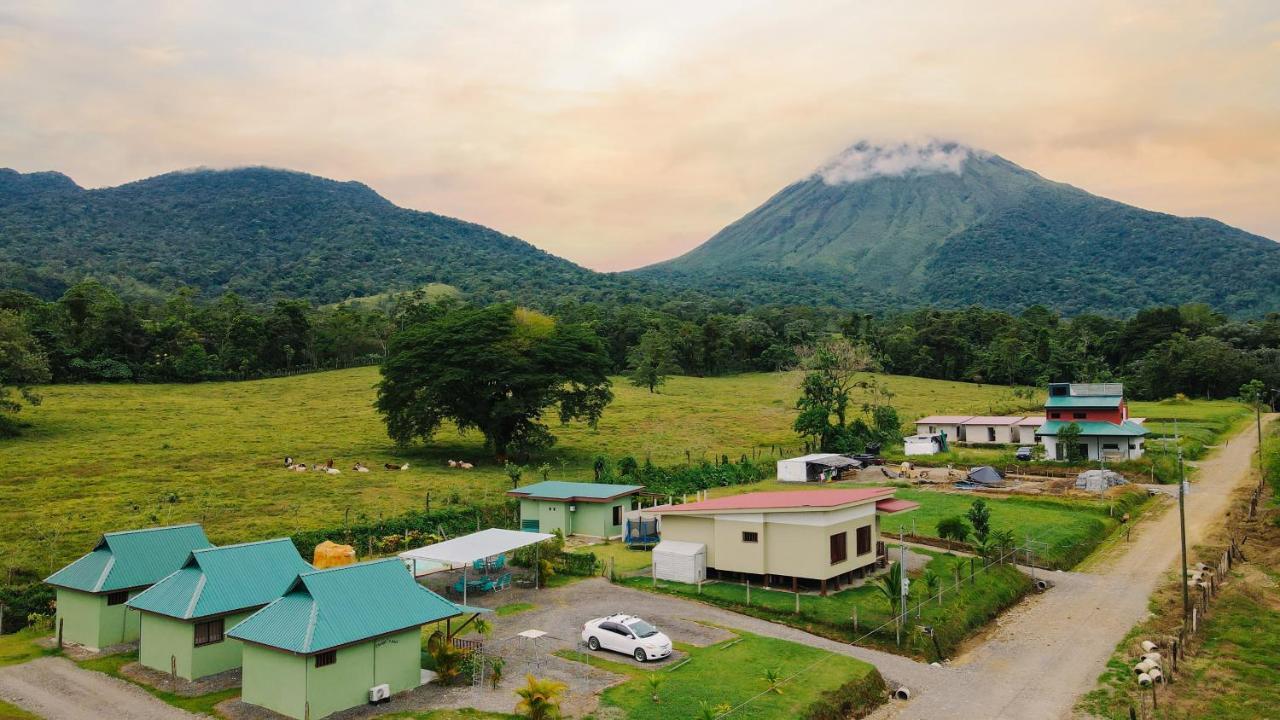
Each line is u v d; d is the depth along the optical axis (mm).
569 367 83688
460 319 83812
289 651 26203
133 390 121750
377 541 50750
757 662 31812
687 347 180875
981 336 193000
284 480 67625
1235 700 30250
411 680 29359
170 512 55562
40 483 63156
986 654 35281
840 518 41438
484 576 43250
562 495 56000
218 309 185375
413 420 81438
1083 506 61969
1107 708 29672
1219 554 49812
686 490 69125
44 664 31891
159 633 31266
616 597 40812
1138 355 170750
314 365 160375
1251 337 161500
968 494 68125
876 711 29484
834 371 102188
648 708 27203
